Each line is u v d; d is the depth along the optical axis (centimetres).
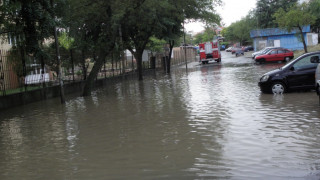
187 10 2962
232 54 7638
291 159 561
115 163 602
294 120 847
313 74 1285
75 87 2094
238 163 558
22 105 1569
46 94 1780
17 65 1585
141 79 2750
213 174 516
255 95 1334
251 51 7394
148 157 624
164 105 1250
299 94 1270
